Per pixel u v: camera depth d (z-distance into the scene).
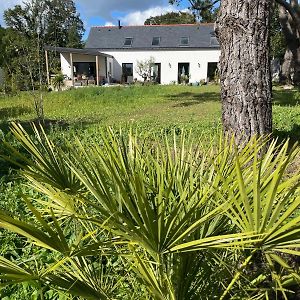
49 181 1.69
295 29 19.97
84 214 1.61
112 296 1.71
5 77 18.86
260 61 3.73
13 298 2.35
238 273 1.44
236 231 1.64
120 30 36.78
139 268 1.32
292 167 3.43
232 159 1.78
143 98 17.42
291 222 1.21
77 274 1.67
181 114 11.37
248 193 1.48
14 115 12.21
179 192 1.71
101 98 16.95
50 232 1.25
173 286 1.53
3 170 4.82
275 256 1.28
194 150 2.36
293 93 16.84
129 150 1.93
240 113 3.80
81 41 46.09
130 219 1.43
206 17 16.31
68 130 7.99
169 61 34.44
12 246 2.86
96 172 1.59
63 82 26.77
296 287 2.33
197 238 1.53
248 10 3.63
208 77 34.34
